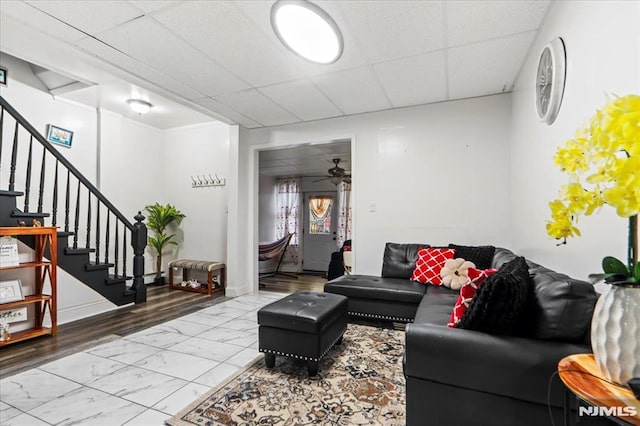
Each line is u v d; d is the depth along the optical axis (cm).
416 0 185
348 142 414
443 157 348
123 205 478
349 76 286
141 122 504
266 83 301
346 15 199
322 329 208
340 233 744
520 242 277
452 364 129
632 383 78
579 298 118
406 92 321
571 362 100
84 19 206
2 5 192
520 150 274
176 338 273
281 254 717
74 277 329
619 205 72
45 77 369
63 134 398
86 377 203
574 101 153
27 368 215
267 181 775
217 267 460
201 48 240
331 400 177
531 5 189
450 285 283
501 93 324
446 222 346
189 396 181
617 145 73
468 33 218
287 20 204
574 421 110
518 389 118
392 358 231
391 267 342
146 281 504
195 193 521
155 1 188
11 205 273
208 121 502
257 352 243
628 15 107
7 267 254
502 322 127
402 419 160
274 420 159
